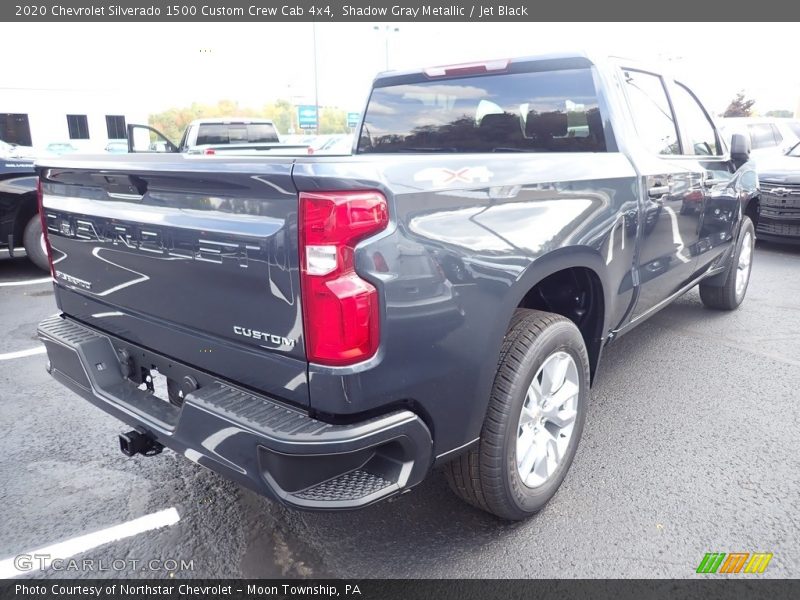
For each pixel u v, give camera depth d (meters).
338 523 2.72
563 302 3.06
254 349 2.03
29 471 3.14
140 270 2.34
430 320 2.00
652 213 3.28
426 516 2.75
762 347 4.76
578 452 3.24
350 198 1.78
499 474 2.41
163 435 2.22
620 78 3.30
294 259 1.82
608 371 4.31
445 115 3.82
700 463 3.12
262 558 2.52
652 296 3.64
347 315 1.81
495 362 2.27
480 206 2.15
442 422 2.15
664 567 2.41
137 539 2.64
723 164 4.51
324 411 1.90
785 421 3.57
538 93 3.39
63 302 2.94
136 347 2.53
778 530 2.62
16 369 4.46
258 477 1.92
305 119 31.83
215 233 1.98
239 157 2.01
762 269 7.45
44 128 29.11
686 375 4.23
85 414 3.77
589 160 2.79
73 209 2.61
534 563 2.45
